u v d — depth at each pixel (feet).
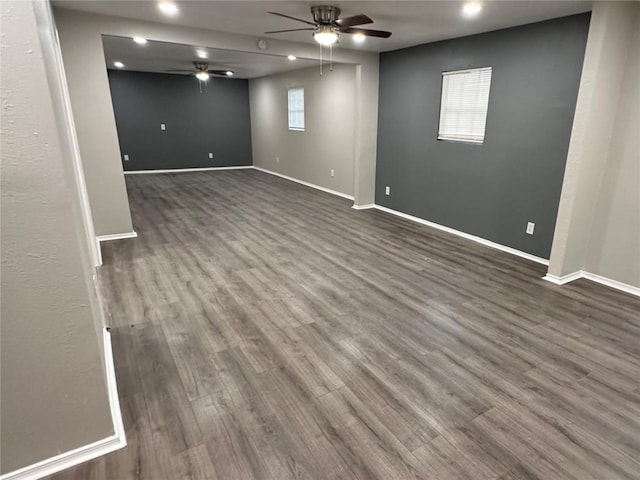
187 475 5.27
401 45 16.72
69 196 4.69
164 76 30.12
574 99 11.59
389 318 9.46
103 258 13.16
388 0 10.10
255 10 11.36
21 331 4.73
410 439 5.90
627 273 10.99
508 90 13.37
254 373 7.38
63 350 5.03
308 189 25.85
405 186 18.78
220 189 25.53
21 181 4.38
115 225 15.10
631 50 10.12
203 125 32.58
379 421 6.25
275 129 30.27
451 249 14.53
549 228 12.85
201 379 7.20
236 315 9.52
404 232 16.62
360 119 19.29
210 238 15.47
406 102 17.79
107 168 14.39
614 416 6.41
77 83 13.07
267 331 8.83
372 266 12.78
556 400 6.75
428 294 10.77
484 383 7.17
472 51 14.40
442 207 16.92
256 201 22.20
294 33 14.47
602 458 5.61
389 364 7.70
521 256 13.82
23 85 4.20
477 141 14.96
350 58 17.94
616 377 7.37
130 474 5.28
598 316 9.62
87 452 5.50
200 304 10.05
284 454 5.61
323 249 14.38
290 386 7.04
